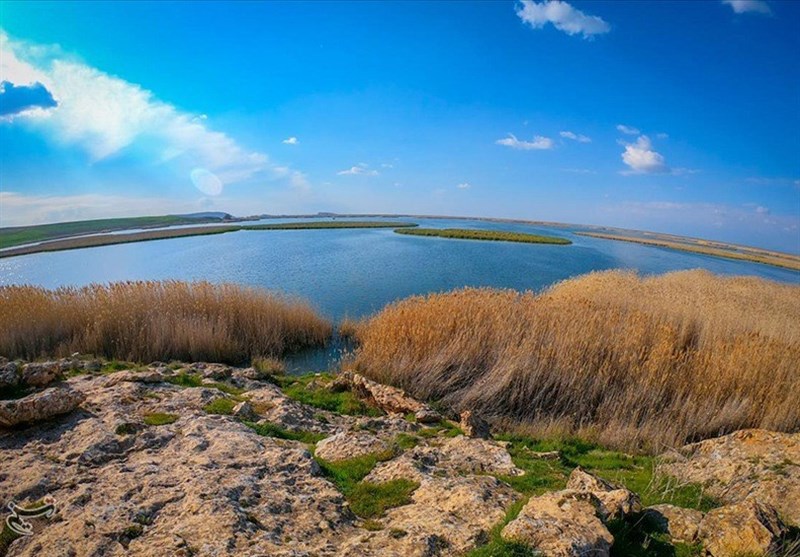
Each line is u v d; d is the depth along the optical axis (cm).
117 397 902
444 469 688
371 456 714
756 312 2120
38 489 569
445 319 1494
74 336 1528
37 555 442
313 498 566
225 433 750
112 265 4306
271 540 463
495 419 1130
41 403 756
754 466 648
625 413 1109
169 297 1766
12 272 3897
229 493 547
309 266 4319
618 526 489
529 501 520
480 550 439
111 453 672
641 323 1513
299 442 786
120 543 459
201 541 454
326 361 1711
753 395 1096
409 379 1312
